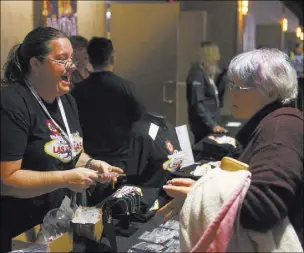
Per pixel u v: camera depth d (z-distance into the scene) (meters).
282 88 1.28
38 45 1.49
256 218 1.10
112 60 2.72
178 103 5.39
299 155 1.15
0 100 1.44
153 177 2.04
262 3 6.78
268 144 1.16
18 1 3.55
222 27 6.61
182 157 2.24
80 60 2.81
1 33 3.42
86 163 1.73
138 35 5.03
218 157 2.64
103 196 1.80
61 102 1.68
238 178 1.14
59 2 3.70
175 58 5.03
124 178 1.98
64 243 1.37
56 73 1.52
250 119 1.34
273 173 1.11
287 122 1.19
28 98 1.52
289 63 1.31
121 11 4.97
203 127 3.88
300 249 1.17
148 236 1.63
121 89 2.65
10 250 1.44
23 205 1.57
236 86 1.34
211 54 4.06
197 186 1.19
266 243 1.13
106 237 1.50
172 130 2.28
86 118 2.59
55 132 1.58
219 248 1.09
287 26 6.95
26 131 1.48
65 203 1.52
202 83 3.94
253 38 8.26
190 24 6.15
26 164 1.53
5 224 1.55
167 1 5.69
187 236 1.17
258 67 1.28
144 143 2.09
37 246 1.31
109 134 2.61
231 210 1.10
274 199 1.10
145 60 5.06
